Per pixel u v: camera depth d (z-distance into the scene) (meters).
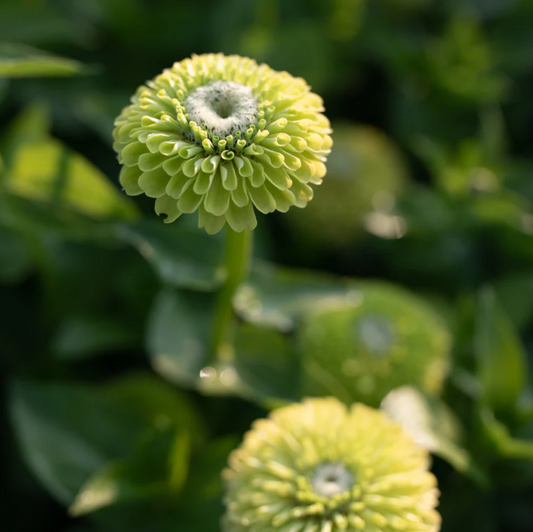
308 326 0.69
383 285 0.70
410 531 0.60
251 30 0.80
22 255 0.72
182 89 0.59
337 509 0.60
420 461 0.62
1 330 0.73
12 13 0.77
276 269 0.69
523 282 0.75
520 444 0.66
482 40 0.90
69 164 0.68
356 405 0.63
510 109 0.87
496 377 0.67
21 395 0.68
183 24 0.80
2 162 0.68
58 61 0.65
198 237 0.68
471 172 0.77
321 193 0.75
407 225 0.76
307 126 0.58
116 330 0.72
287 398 0.68
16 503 0.71
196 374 0.68
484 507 0.69
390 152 0.78
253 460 0.62
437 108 0.85
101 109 0.73
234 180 0.58
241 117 0.58
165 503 0.67
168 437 0.66
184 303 0.69
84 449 0.68
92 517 0.67
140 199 0.74
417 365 0.68
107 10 0.79
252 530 0.60
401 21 0.90
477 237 0.77
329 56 0.81
